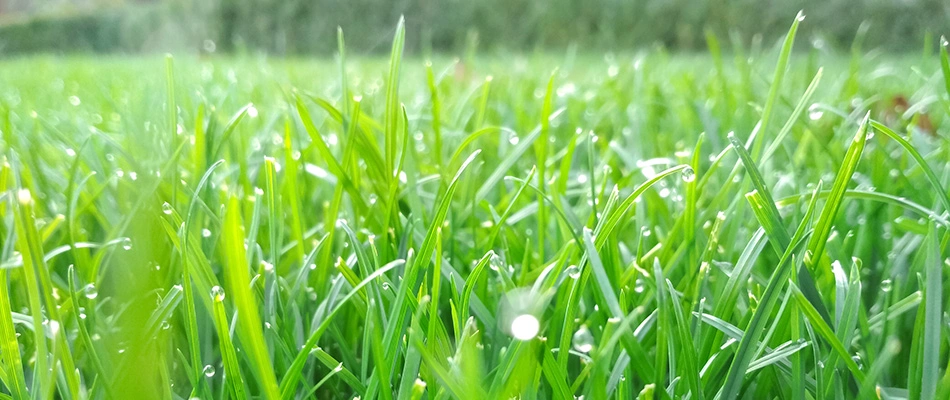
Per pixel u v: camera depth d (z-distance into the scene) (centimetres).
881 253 27
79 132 47
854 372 17
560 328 21
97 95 78
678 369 19
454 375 16
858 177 31
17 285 25
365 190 33
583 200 32
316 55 284
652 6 285
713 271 25
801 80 72
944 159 32
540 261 25
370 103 49
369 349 21
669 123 55
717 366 19
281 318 22
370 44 290
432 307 18
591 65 143
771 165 34
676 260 24
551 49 305
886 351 17
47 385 17
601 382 16
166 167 24
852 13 240
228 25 269
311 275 25
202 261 21
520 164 42
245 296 15
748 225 27
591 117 54
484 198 33
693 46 279
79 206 30
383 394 17
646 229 27
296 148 42
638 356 18
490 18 305
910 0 227
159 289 20
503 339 20
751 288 24
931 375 17
